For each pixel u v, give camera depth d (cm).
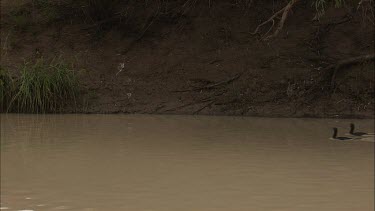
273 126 1650
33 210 828
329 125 1688
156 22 2188
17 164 1120
